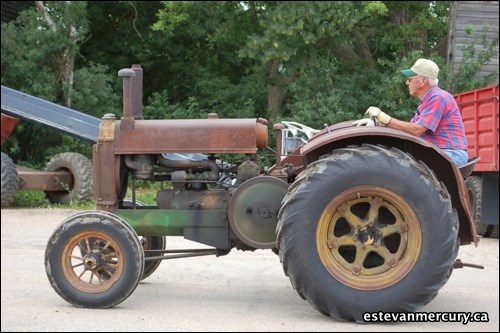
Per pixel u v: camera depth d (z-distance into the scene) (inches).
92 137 614.2
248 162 256.4
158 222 256.5
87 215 242.8
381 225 226.2
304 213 223.5
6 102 619.5
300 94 764.0
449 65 735.1
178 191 261.1
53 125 616.7
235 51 925.8
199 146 252.7
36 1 887.1
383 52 849.5
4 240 427.5
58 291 243.3
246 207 244.4
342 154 227.1
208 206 258.1
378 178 222.1
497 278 322.3
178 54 994.1
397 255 224.7
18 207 616.7
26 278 305.7
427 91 244.7
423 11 815.1
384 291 222.1
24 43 871.1
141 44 991.0
